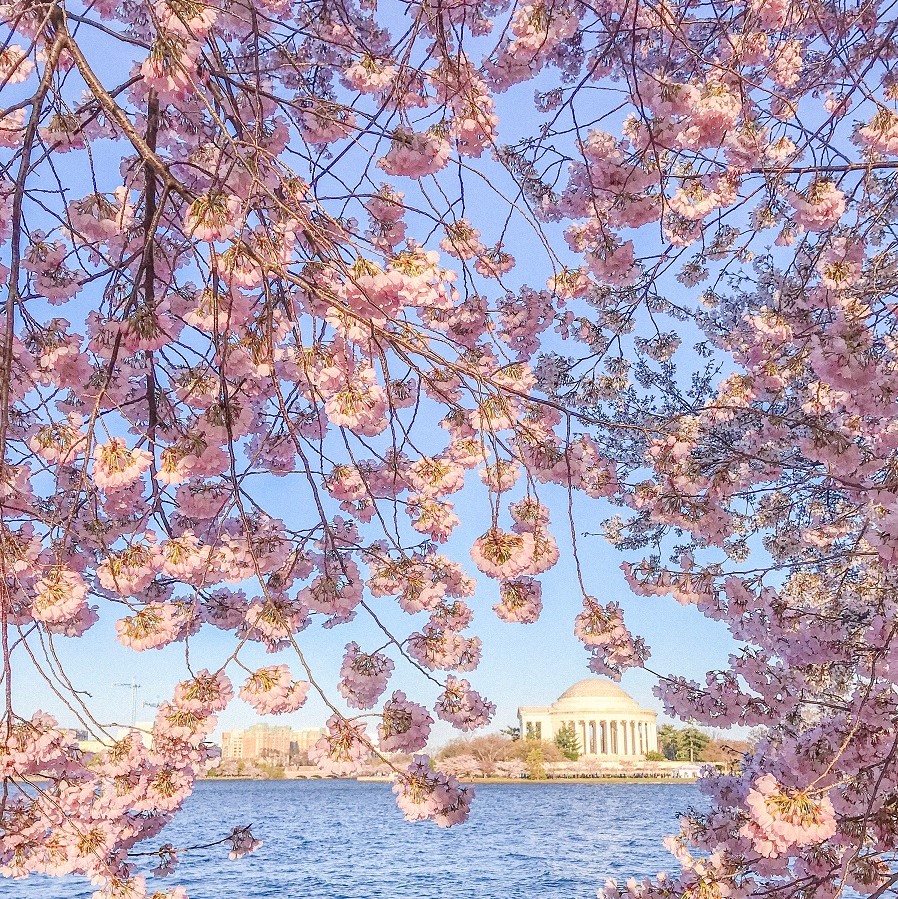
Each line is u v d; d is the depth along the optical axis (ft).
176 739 10.72
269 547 12.66
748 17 15.10
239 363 9.82
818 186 15.39
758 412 15.02
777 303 20.77
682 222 17.22
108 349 11.32
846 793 14.69
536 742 326.24
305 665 8.26
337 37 13.67
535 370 22.36
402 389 14.06
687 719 18.44
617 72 17.71
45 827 10.98
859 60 16.40
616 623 14.23
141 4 14.37
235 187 10.25
